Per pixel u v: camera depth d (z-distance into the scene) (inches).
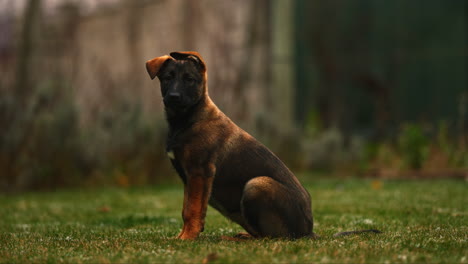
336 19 788.6
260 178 181.2
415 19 791.7
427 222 236.1
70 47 661.3
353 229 221.1
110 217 283.1
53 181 461.7
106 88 641.0
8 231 230.7
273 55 719.1
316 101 786.8
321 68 786.2
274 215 177.5
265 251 149.3
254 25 713.6
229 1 703.7
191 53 193.6
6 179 452.4
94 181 481.7
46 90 474.9
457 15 778.8
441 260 138.8
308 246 156.9
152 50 701.3
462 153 570.3
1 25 634.2
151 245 166.4
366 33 794.2
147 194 409.7
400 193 368.5
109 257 147.6
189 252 152.4
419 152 553.9
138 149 497.7
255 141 192.9
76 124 474.0
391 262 137.3
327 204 323.3
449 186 410.0
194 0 692.7
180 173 193.0
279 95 719.1
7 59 621.3
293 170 572.1
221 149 185.8
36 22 579.8
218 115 192.1
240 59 698.2
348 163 600.1
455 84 770.2
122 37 698.2
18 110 470.3
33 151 455.2
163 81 191.9
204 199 183.8
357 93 805.9
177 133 186.7
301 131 629.9
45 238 195.3
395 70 792.9
